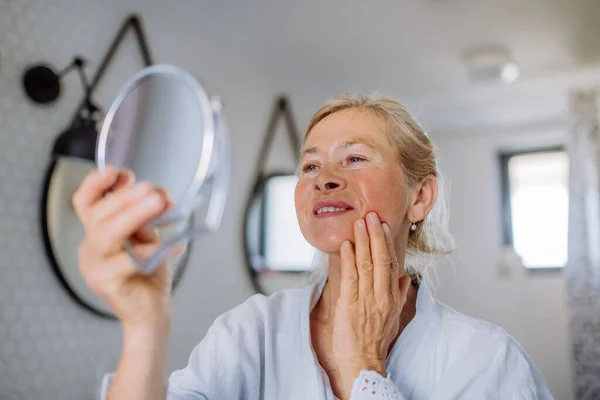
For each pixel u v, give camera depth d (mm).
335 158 914
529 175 3553
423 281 963
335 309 843
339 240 856
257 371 886
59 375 1788
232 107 2658
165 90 479
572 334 2789
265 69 2859
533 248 3457
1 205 1661
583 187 2844
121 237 469
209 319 2463
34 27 1791
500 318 3438
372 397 722
